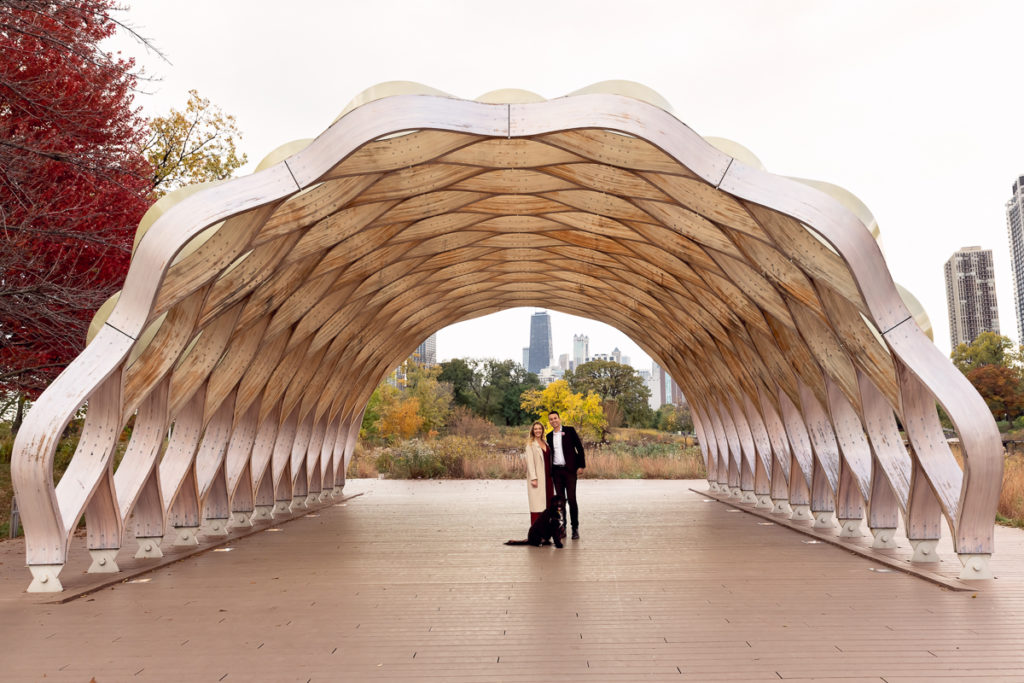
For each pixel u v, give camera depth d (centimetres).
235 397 1541
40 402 941
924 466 1035
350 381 2402
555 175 1234
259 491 1872
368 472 3694
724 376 2127
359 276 1662
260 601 905
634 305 2370
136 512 1238
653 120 934
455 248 1827
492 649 683
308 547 1380
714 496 2370
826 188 1017
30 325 1688
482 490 2770
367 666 635
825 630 737
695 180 1091
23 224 1522
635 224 1466
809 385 1415
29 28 1515
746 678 592
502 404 7538
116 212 1766
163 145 2841
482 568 1123
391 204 1311
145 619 816
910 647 674
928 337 1001
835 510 1412
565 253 1984
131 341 965
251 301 1323
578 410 5147
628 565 1138
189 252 1046
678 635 725
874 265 948
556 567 1124
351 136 941
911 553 1202
